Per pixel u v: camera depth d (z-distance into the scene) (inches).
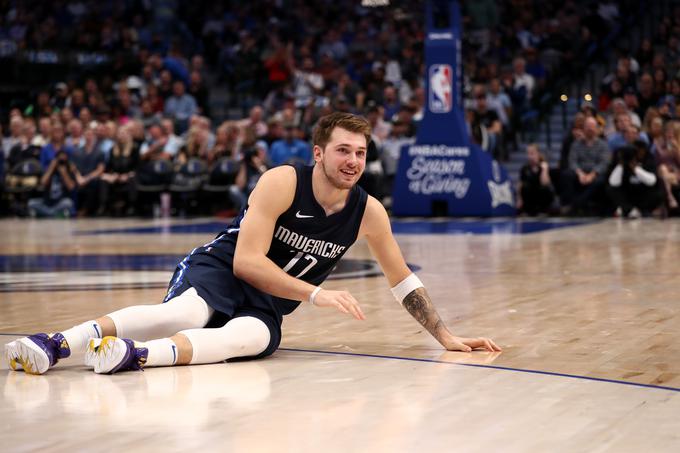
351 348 216.4
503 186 731.4
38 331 241.9
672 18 914.1
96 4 1119.6
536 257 430.0
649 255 429.7
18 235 595.5
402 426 147.0
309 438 140.7
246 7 1091.9
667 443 136.9
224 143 749.3
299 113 813.2
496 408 157.8
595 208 700.7
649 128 697.0
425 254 450.6
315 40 1013.2
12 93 994.7
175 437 141.7
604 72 909.2
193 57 1051.3
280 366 193.9
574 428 145.1
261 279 196.4
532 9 986.7
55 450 135.7
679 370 189.2
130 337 192.4
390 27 1003.3
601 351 210.5
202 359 193.8
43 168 788.0
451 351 211.3
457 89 713.6
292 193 197.2
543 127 876.0
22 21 1088.2
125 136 776.9
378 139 745.0
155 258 446.9
